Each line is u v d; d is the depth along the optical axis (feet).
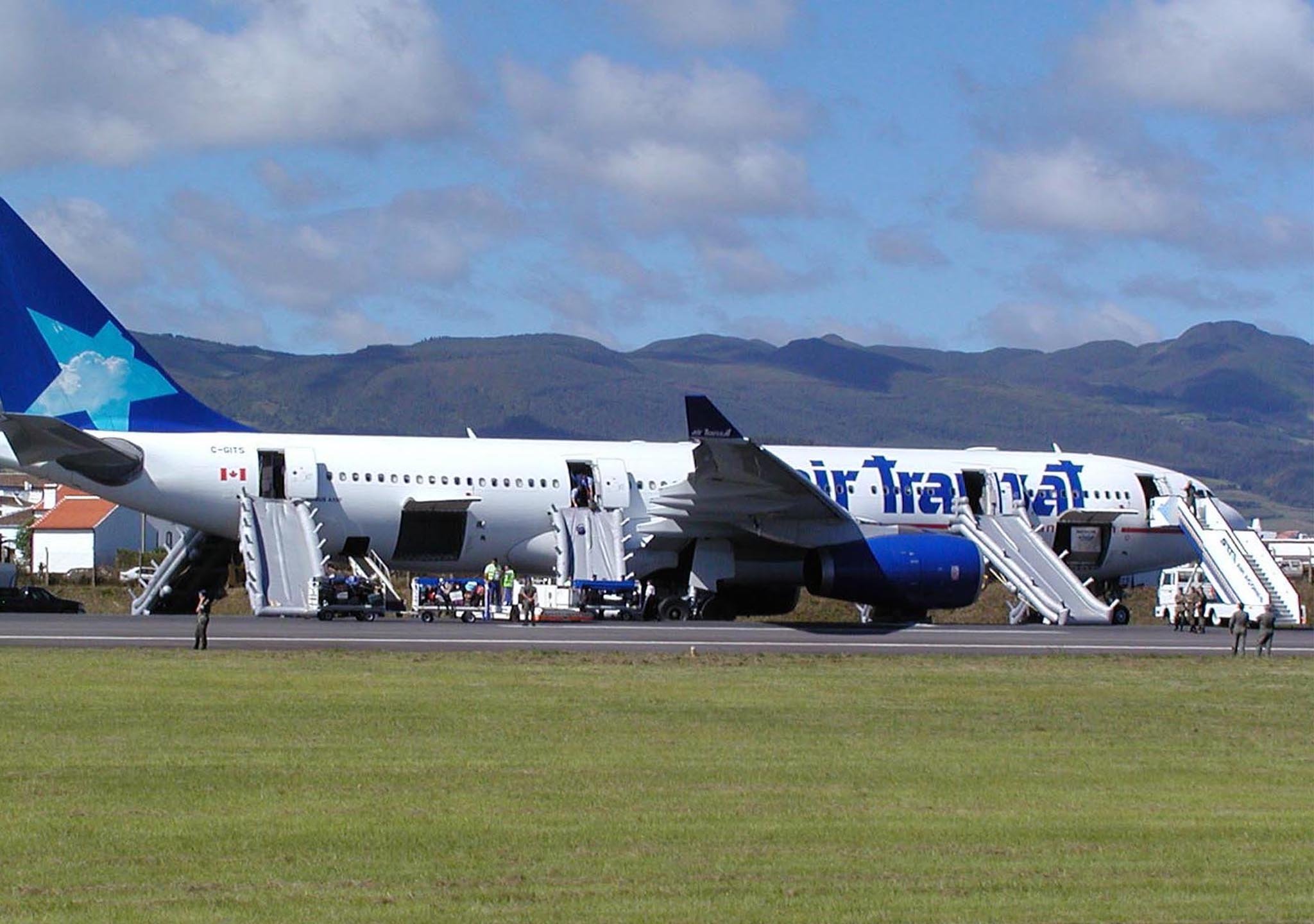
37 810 142.20
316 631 339.16
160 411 411.34
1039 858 130.72
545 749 178.91
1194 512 496.23
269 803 146.00
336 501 406.82
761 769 169.27
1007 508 467.52
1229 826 144.77
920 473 461.37
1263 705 242.58
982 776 168.45
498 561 427.33
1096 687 263.90
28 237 400.06
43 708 204.54
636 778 161.99
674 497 413.80
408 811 143.54
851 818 144.36
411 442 425.69
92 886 117.19
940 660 303.89
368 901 113.80
